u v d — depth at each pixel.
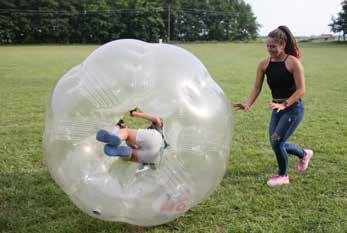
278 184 4.18
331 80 13.38
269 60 4.09
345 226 3.38
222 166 3.33
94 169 3.21
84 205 3.19
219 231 3.35
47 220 3.51
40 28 52.88
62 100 3.24
